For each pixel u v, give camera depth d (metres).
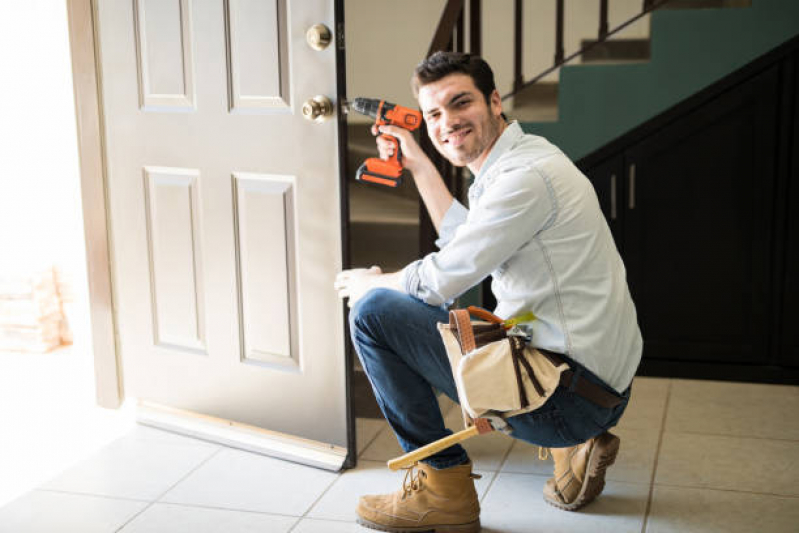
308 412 2.48
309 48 2.25
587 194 1.85
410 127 2.22
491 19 3.92
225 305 2.55
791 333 3.03
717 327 3.10
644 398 2.93
